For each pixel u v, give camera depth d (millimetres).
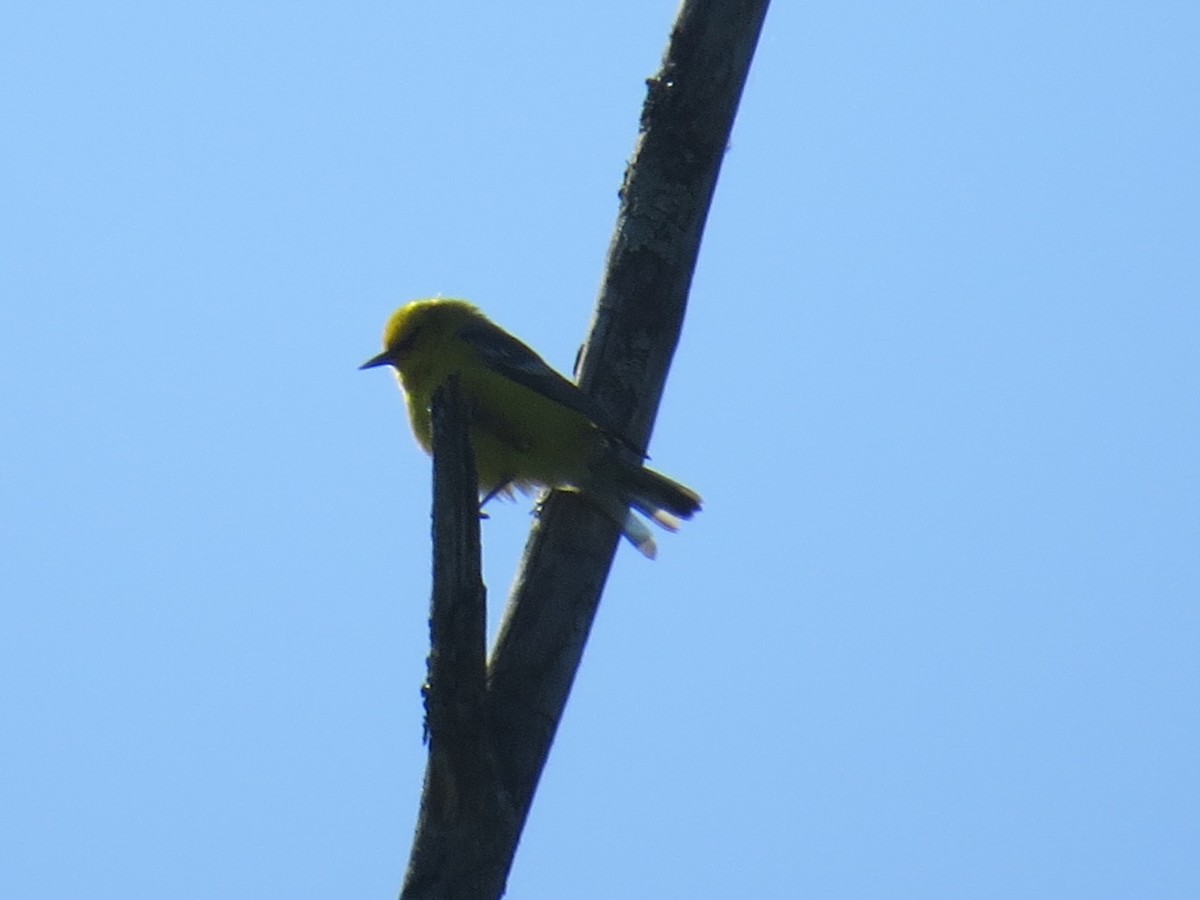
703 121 13367
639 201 13336
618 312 13227
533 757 11773
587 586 12492
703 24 13414
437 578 10844
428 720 10984
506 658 12117
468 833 10984
